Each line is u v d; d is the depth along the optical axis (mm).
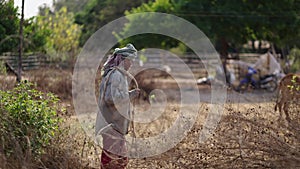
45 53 19734
